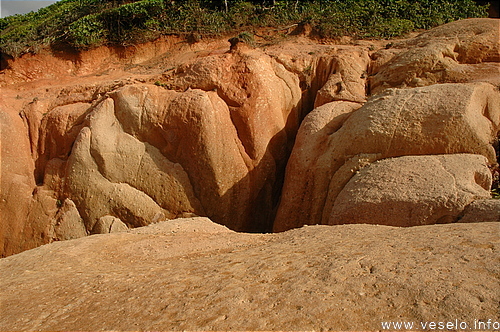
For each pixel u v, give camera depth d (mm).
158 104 11547
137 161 11422
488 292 2330
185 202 11117
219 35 16391
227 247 5480
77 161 11508
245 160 11430
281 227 9492
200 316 2631
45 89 14055
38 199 11688
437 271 2711
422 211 6336
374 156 8219
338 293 2639
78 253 5781
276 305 2615
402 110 8352
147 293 3305
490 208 5719
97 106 12000
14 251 11414
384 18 15766
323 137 9594
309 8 16719
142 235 7078
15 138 12383
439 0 16344
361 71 12133
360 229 4887
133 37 16625
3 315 3312
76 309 3248
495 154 7688
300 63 13039
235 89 11703
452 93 8273
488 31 11070
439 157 7461
